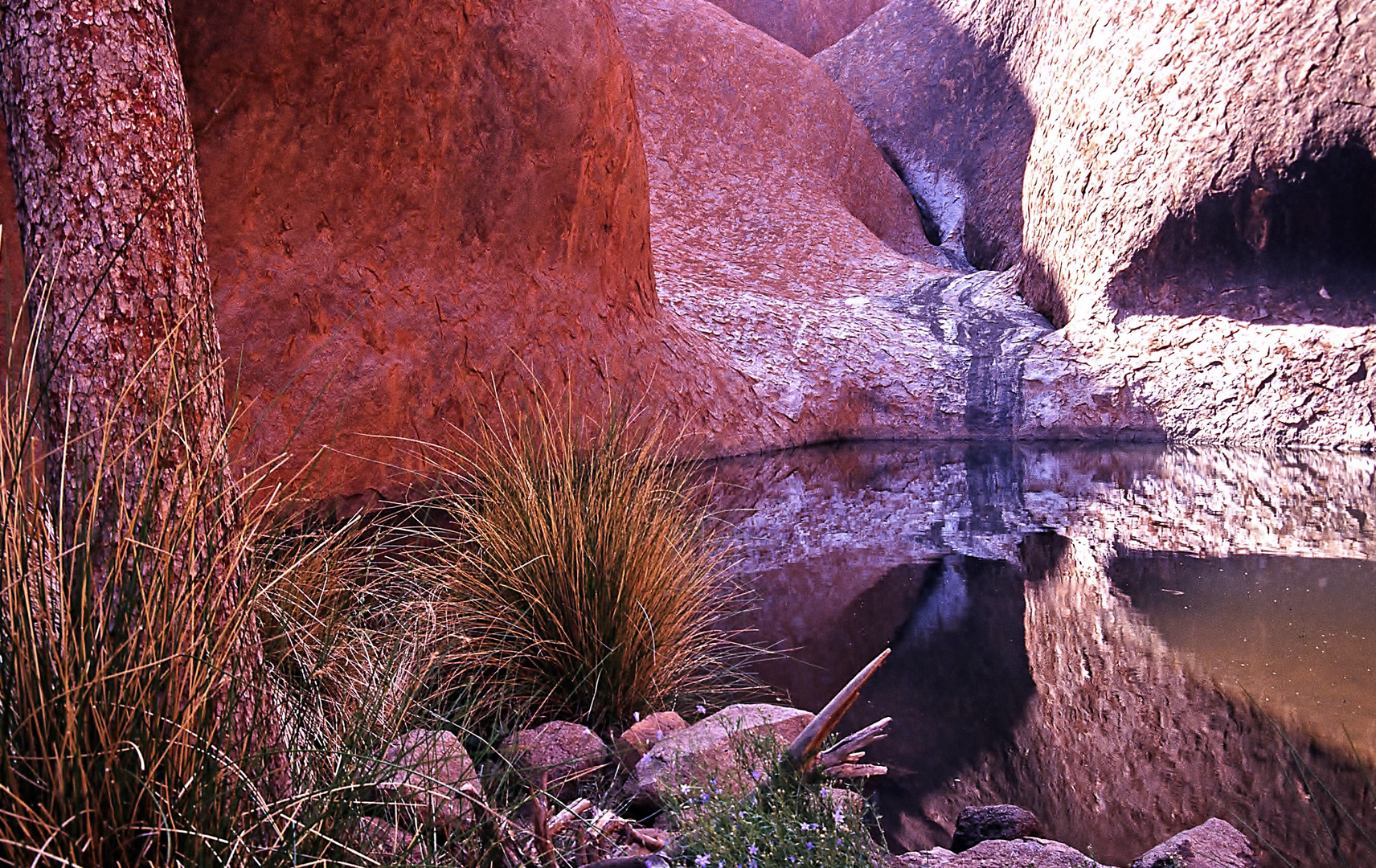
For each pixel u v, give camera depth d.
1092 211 12.02
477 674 3.09
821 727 2.33
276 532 2.51
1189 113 10.99
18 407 1.52
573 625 3.10
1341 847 2.25
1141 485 7.95
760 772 2.14
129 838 1.36
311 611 2.63
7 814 1.25
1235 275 10.95
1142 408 11.06
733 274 13.77
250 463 5.14
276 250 5.72
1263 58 10.47
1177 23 11.20
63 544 1.56
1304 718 3.06
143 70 1.84
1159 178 11.23
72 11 1.77
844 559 5.39
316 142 5.82
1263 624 4.07
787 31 24.70
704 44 16.98
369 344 6.11
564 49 7.64
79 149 1.77
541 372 7.37
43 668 1.37
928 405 11.42
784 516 6.69
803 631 4.10
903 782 2.69
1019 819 2.33
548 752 2.67
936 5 19.09
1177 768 2.72
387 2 5.96
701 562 3.72
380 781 1.81
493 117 6.99
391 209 6.36
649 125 15.99
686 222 15.02
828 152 17.42
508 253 7.31
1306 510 6.70
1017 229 16.38
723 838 1.92
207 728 1.52
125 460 1.73
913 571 5.11
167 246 1.84
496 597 3.25
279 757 1.80
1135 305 11.59
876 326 12.51
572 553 3.16
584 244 8.21
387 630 2.76
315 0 5.55
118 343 1.76
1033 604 4.46
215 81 5.29
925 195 18.55
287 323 5.71
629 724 3.05
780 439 10.34
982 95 17.91
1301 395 10.36
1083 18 12.66
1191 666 3.57
